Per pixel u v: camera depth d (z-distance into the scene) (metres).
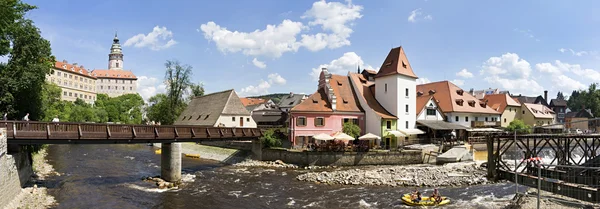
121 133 31.67
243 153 51.28
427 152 47.88
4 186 22.69
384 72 57.09
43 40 40.16
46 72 40.12
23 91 39.47
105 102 149.62
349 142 51.16
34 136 26.84
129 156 54.47
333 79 57.38
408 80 56.44
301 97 97.81
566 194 23.08
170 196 29.42
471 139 51.53
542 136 29.14
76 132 29.09
